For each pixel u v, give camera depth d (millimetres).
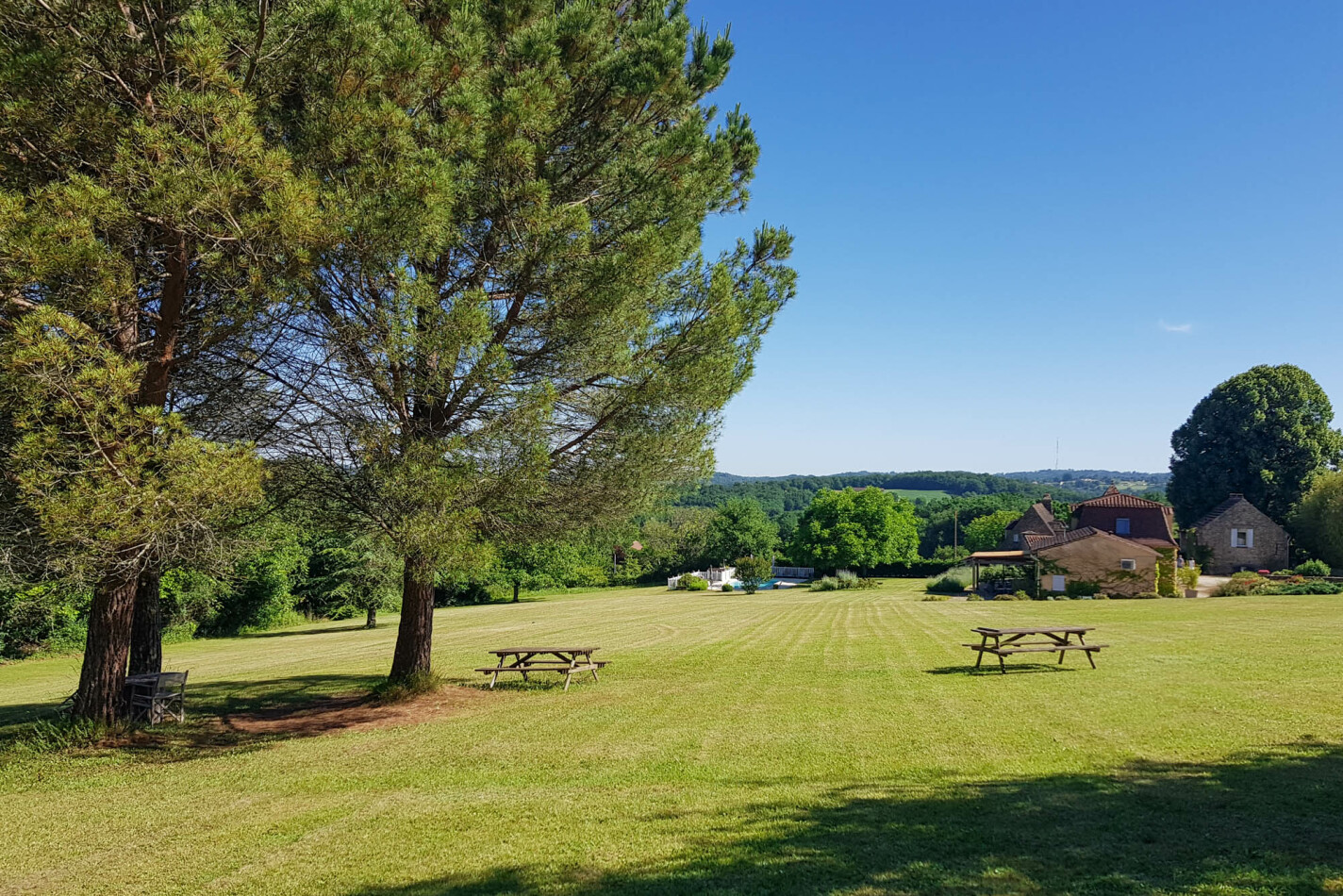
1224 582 38375
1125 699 9914
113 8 7871
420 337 9023
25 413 7328
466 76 9656
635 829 5988
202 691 15414
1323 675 10805
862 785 6840
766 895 4680
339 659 21219
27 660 28219
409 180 8398
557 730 9773
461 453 10062
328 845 6008
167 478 7883
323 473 10906
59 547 8477
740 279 12367
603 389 11836
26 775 8844
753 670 14539
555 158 11000
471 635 27469
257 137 7945
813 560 61344
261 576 39344
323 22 8336
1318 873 4465
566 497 12016
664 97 10984
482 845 5812
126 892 5348
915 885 4691
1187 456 58531
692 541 75688
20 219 7168
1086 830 5426
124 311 8859
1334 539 42688
